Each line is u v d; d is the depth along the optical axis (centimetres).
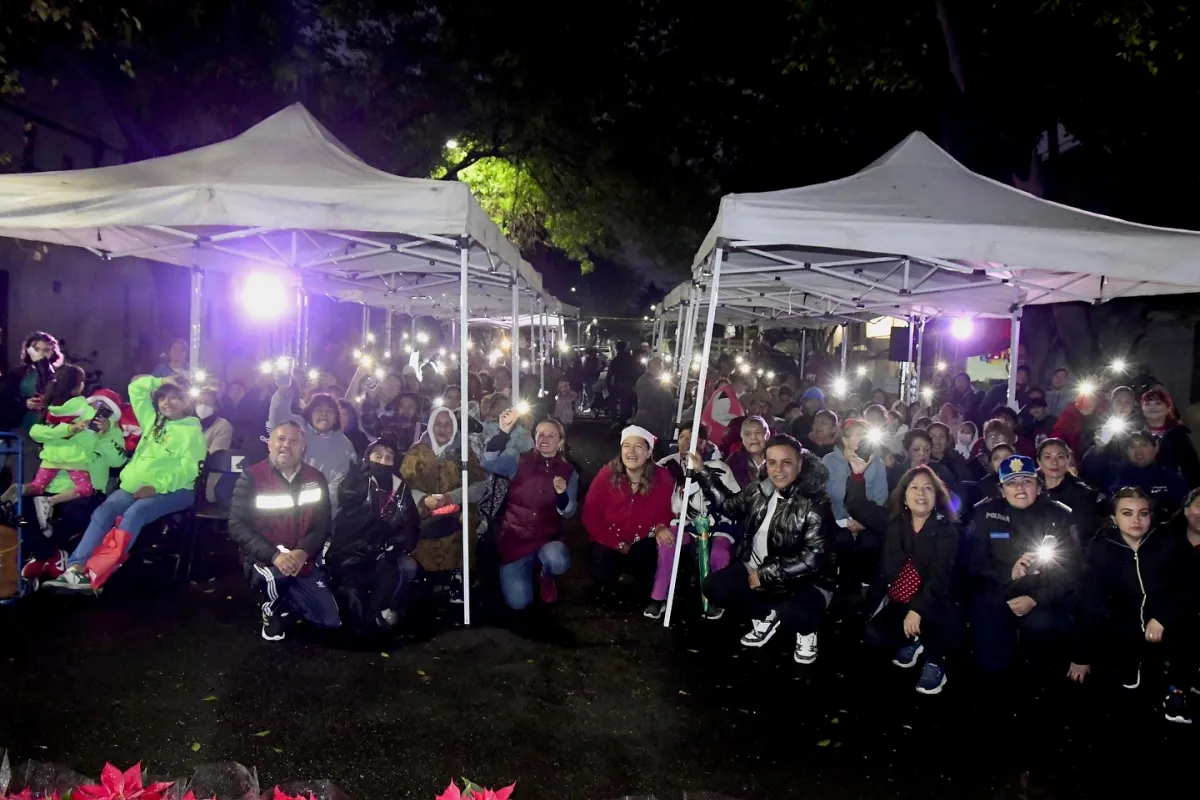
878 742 434
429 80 1386
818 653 560
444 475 623
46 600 586
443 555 612
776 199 582
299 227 555
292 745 402
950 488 637
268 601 526
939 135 1409
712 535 636
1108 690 512
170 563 686
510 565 615
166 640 528
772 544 543
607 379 2353
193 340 942
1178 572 481
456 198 554
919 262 721
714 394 1000
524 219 2047
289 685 470
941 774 404
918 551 511
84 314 1394
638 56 1639
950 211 583
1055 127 1310
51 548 609
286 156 675
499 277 973
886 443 727
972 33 1127
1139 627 497
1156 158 1241
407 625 578
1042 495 528
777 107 1689
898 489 524
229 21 1168
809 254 714
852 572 621
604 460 1510
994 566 528
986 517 532
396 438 835
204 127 1425
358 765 386
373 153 1372
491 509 648
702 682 503
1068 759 424
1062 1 950
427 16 1390
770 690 496
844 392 1257
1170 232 543
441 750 404
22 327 1245
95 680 463
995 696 500
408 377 1117
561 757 402
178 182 582
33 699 436
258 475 538
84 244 771
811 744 429
